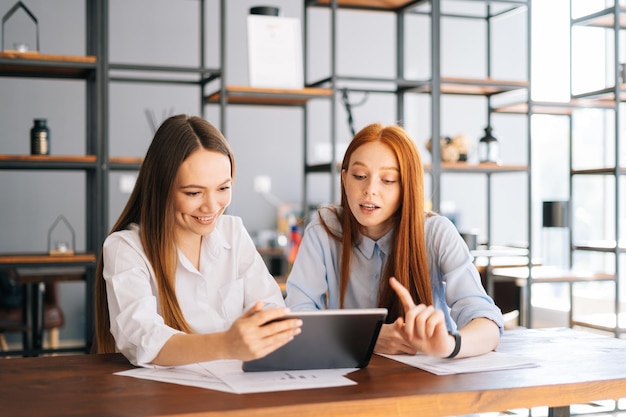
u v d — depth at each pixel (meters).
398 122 2.97
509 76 7.62
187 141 1.67
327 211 2.12
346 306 2.08
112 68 3.84
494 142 4.53
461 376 1.53
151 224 1.73
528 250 4.26
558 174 7.04
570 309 4.35
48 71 3.97
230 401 1.32
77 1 6.20
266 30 4.18
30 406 1.30
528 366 1.62
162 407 1.29
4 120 6.03
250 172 6.82
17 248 6.09
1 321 4.84
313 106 6.99
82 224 6.25
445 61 7.48
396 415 1.36
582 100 4.32
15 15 6.04
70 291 6.18
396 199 1.90
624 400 3.96
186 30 6.56
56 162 3.77
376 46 7.19
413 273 1.91
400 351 1.74
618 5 4.09
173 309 1.74
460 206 7.49
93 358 1.70
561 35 5.01
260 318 1.43
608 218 6.34
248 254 1.95
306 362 1.54
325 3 4.30
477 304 1.84
